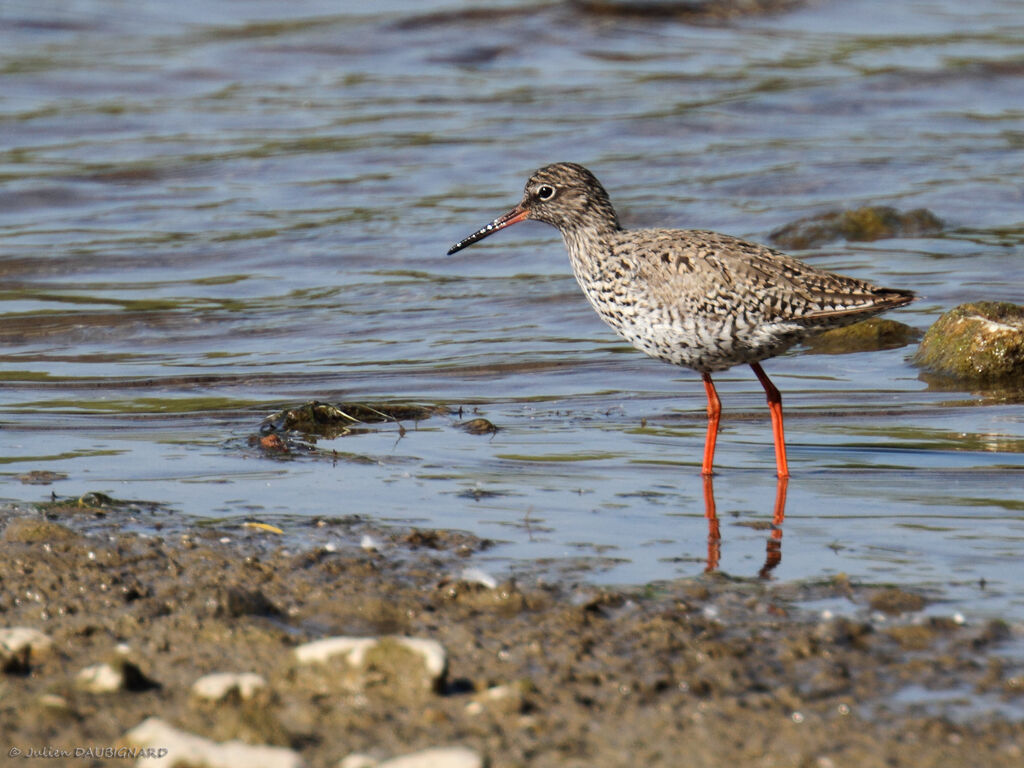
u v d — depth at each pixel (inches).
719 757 265.6
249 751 262.1
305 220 882.8
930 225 859.4
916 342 664.4
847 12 1440.7
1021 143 1032.8
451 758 253.0
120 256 809.5
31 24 1371.8
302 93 1195.3
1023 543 396.2
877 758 264.7
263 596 346.9
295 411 540.7
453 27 1373.0
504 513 429.1
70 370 626.5
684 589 357.4
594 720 281.9
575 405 570.9
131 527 410.3
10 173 963.3
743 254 474.3
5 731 276.5
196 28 1380.4
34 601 348.8
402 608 343.6
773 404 482.3
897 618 337.7
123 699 291.9
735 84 1200.8
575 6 1421.0
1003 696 292.8
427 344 669.9
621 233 510.0
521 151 1027.9
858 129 1082.7
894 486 456.4
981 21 1397.6
